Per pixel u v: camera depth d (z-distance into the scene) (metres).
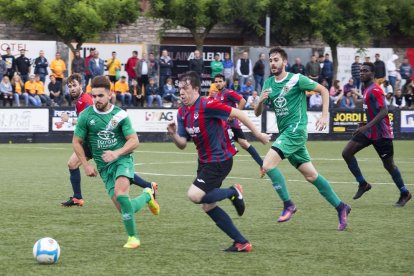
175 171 35.78
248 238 18.59
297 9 67.75
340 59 69.44
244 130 57.50
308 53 68.88
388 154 24.75
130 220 17.25
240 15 67.62
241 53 65.56
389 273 14.95
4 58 57.47
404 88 66.88
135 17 67.38
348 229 19.98
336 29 67.25
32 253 16.45
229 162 16.94
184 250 17.02
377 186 30.33
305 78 20.39
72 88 23.86
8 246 17.28
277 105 20.62
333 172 36.00
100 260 15.89
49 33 65.25
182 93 16.84
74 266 15.30
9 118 52.69
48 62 62.12
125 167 17.48
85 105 23.78
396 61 73.12
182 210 23.11
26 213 22.27
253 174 34.88
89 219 21.23
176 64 65.19
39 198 25.61
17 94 56.53
